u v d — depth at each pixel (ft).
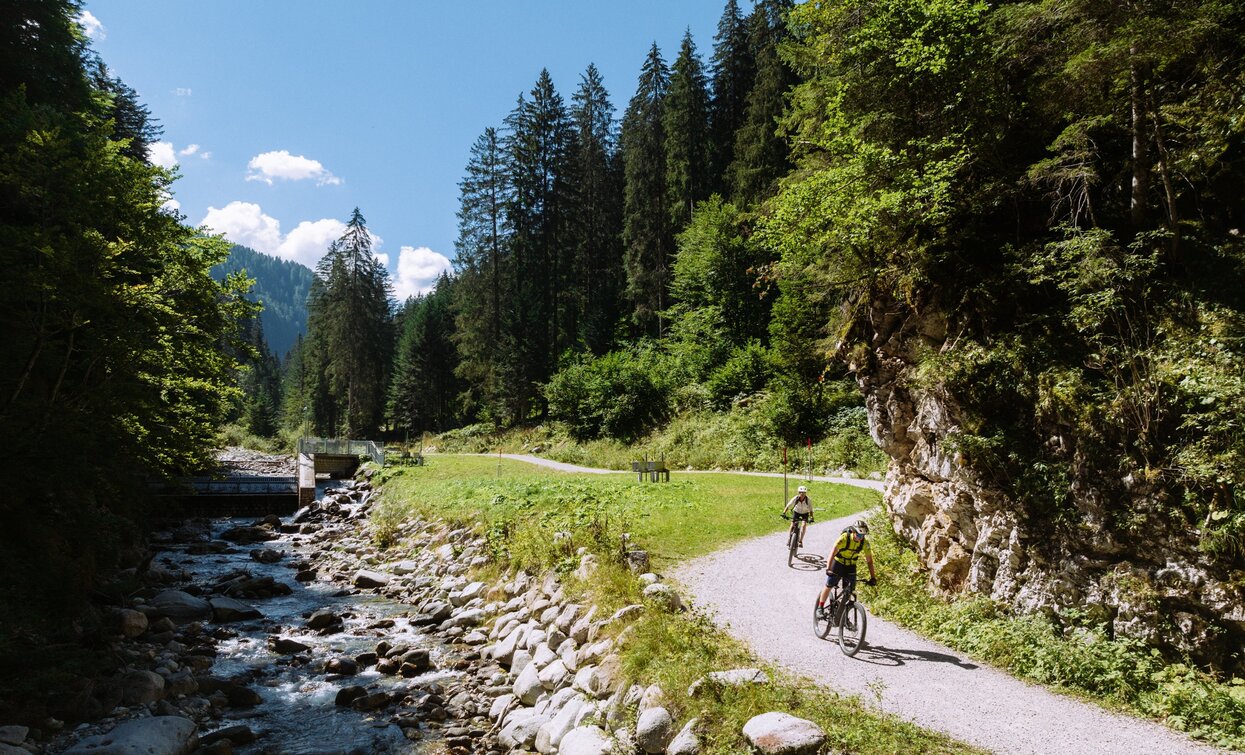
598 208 200.54
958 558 36.24
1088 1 33.12
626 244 178.29
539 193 186.70
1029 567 31.45
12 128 45.73
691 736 22.13
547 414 169.78
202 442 61.00
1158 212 35.58
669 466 107.55
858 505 65.36
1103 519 28.91
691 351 143.33
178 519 89.04
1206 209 34.81
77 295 39.96
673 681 25.29
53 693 29.68
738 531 55.11
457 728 30.12
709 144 164.25
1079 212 36.52
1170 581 26.14
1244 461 25.13
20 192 42.98
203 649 39.68
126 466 50.65
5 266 40.16
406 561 63.05
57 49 71.10
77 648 34.27
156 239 45.57
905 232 42.27
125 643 38.50
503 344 174.70
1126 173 36.91
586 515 58.95
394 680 35.81
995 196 39.91
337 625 45.11
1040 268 34.86
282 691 34.47
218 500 98.53
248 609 47.62
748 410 114.01
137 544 61.36
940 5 38.47
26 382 43.11
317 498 106.52
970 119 39.75
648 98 176.24
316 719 31.17
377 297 232.73
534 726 28.37
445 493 83.82
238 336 55.31
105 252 42.04
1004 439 33.58
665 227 171.01
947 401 37.22
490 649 39.14
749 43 164.04
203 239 52.24
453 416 218.18
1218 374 27.32
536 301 184.55
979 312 38.01
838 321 54.85
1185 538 26.17
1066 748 20.80
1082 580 28.99
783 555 48.29
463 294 193.47
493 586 48.34
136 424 50.06
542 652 34.40
